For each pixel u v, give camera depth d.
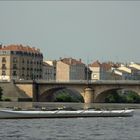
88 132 144.88
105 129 155.00
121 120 194.62
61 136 133.50
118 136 135.25
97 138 130.00
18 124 167.62
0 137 129.00
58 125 166.38
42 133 140.25
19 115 191.75
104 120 193.38
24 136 132.38
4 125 163.00
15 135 134.00
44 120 187.75
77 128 156.50
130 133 144.00
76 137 131.62
